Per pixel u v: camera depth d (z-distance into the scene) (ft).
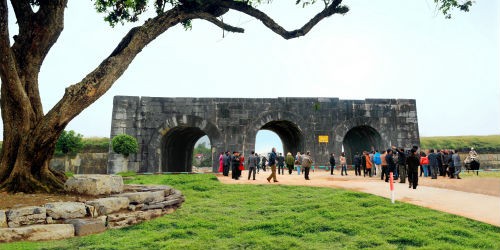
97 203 25.30
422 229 23.02
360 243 20.93
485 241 20.40
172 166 86.43
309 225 24.94
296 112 75.10
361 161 63.82
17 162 29.22
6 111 29.81
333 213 27.61
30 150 29.35
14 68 27.94
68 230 22.35
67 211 23.58
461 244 20.24
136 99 70.69
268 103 74.43
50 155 31.09
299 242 21.45
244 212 30.45
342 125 75.61
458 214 26.94
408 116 77.82
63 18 32.78
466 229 23.02
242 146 72.08
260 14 35.65
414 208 28.94
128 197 28.17
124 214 26.17
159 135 69.87
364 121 76.28
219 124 72.23
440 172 60.18
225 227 25.21
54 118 29.25
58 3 31.76
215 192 40.29
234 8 35.37
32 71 31.12
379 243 20.65
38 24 31.17
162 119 70.74
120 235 23.30
